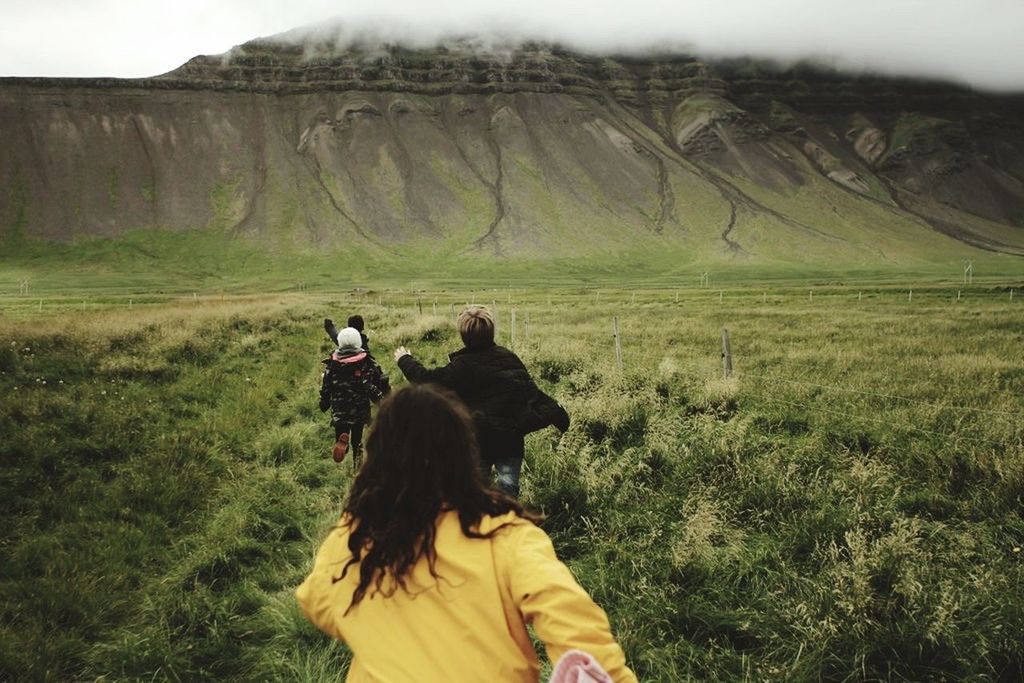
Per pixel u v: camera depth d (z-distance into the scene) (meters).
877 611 4.66
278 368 16.22
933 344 19.66
